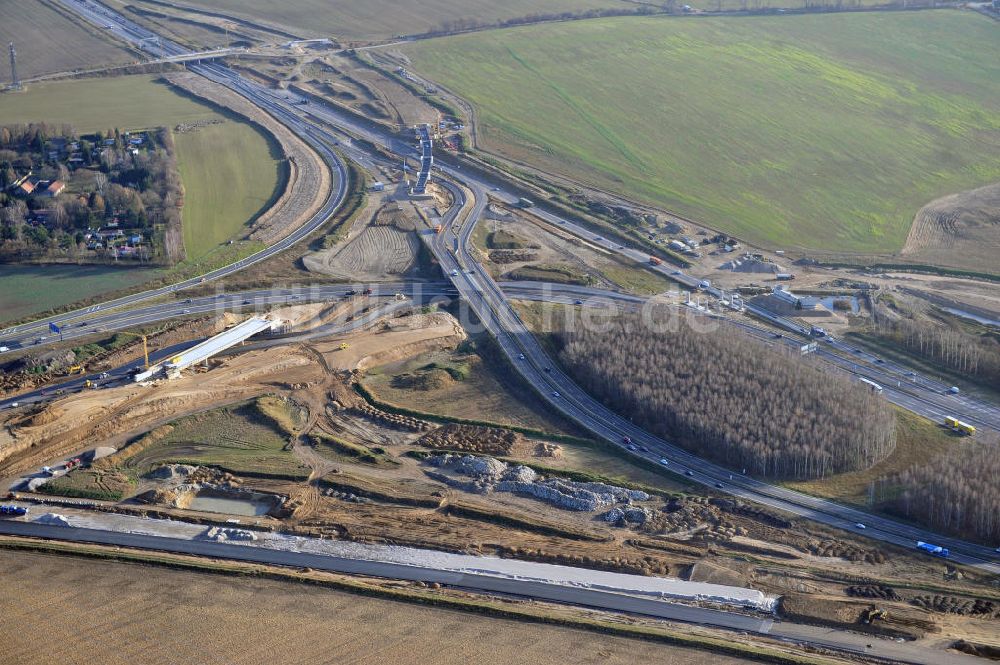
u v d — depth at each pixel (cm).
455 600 18312
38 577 18838
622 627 17700
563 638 17475
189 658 16712
